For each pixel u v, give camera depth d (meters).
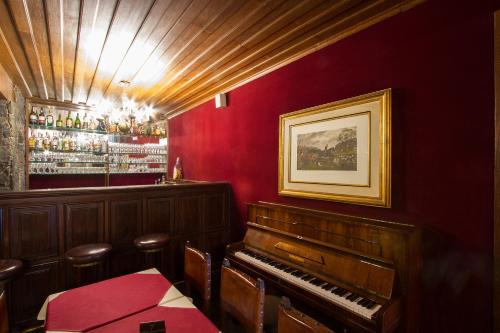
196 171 5.07
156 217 3.34
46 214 2.62
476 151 1.70
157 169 6.18
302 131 2.81
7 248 2.42
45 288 2.61
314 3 2.09
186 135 5.49
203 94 4.56
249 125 3.69
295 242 2.48
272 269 2.34
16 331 2.46
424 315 1.92
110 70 3.51
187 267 2.12
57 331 1.32
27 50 2.92
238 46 2.81
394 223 1.99
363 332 1.64
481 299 1.67
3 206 2.40
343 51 2.48
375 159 2.17
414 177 2.00
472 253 1.71
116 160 5.56
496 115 1.58
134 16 2.27
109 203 3.00
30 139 4.67
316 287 2.00
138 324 1.39
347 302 1.78
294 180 2.90
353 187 2.33
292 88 3.01
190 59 3.14
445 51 1.84
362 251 2.04
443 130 1.85
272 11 2.20
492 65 1.63
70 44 2.78
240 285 1.61
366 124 2.23
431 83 1.91
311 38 2.62
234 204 4.00
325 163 2.57
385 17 2.16
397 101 2.09
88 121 5.24
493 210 1.63
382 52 2.19
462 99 1.76
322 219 2.34
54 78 3.83
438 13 1.87
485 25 1.66
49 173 4.86
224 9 2.17
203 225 3.78
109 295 1.70
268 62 3.19
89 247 2.61
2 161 3.72
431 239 1.90
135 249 3.17
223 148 4.26
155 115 6.17
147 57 3.09
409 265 1.76
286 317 1.25
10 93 3.78
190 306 1.57
